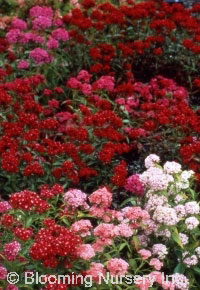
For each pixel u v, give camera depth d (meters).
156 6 2.90
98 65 2.50
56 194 1.85
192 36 2.72
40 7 2.74
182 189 1.85
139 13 2.69
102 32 2.71
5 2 2.96
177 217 1.70
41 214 1.75
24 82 2.32
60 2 2.96
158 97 2.39
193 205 1.71
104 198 1.71
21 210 1.68
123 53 2.56
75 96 2.41
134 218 1.67
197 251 1.66
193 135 2.21
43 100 2.48
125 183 1.89
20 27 2.63
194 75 2.66
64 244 1.51
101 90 2.40
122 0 3.07
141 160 2.23
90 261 1.63
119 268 1.54
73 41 2.63
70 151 2.02
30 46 2.63
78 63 2.65
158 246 1.67
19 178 2.03
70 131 2.08
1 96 2.19
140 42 2.59
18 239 1.61
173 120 2.13
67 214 1.76
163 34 2.69
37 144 2.04
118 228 1.63
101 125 2.11
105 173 2.06
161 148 2.22
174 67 2.69
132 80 2.50
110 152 1.99
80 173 2.00
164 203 1.71
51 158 2.03
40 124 2.14
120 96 2.39
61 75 2.61
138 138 2.21
